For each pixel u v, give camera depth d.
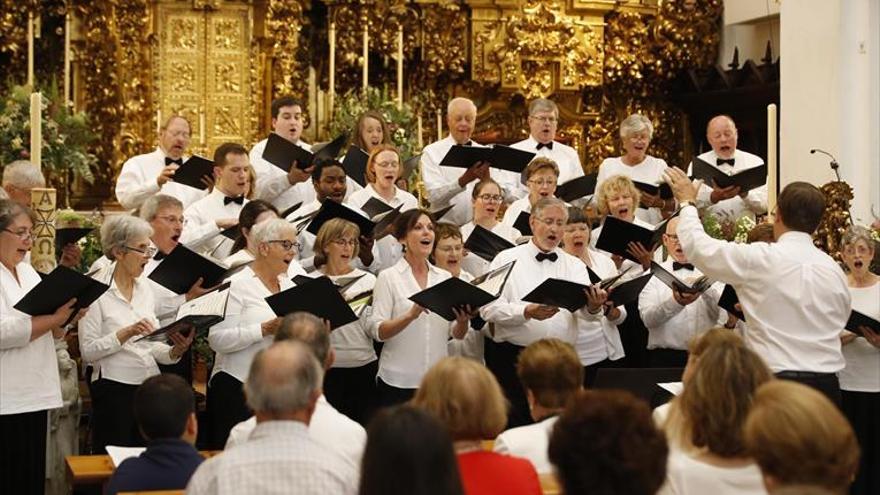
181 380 7.27
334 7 20.00
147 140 19.20
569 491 4.88
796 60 16.30
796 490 4.53
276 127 13.95
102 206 18.97
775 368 9.45
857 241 10.93
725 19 21.36
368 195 13.02
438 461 5.10
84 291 9.26
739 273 9.55
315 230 11.58
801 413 4.66
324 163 12.80
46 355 9.62
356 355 11.22
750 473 6.05
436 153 14.03
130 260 10.33
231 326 10.42
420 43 20.53
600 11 20.77
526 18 20.44
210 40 19.47
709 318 11.93
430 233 11.12
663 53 21.31
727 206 14.56
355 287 11.31
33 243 11.16
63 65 19.34
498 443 7.25
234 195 12.55
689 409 6.21
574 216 11.81
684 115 21.77
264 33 19.55
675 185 10.01
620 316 11.59
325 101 20.28
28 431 9.52
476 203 12.60
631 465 4.80
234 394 10.44
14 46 18.67
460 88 20.97
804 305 9.43
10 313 9.41
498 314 10.94
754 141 20.53
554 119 14.80
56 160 17.47
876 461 10.81
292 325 7.67
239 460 5.88
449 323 11.26
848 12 15.82
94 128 19.08
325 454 5.95
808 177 16.14
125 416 10.40
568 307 10.59
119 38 19.08
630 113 21.67
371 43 20.14
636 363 12.54
